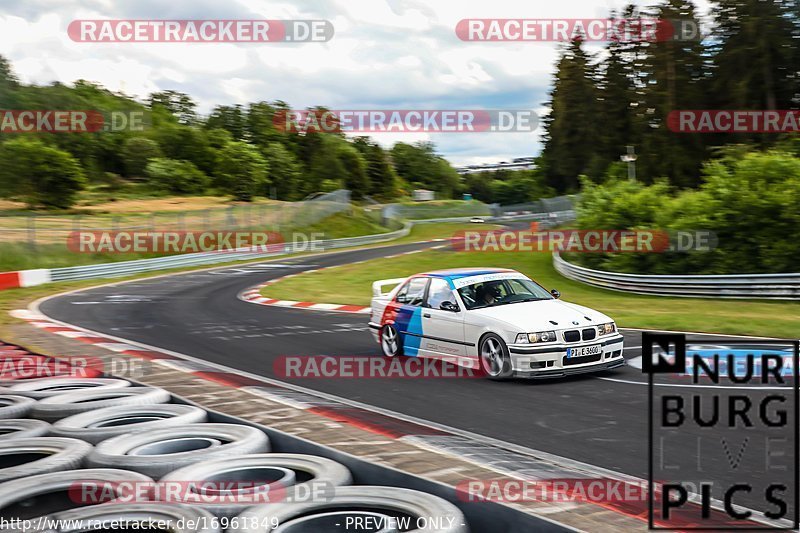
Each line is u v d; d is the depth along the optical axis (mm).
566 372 7613
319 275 29062
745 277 17484
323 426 5090
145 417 5168
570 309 8320
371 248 49500
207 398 6227
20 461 4199
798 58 53281
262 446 4207
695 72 58781
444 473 3758
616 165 61281
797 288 16422
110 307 18297
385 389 7676
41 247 35406
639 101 64125
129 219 55125
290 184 126875
